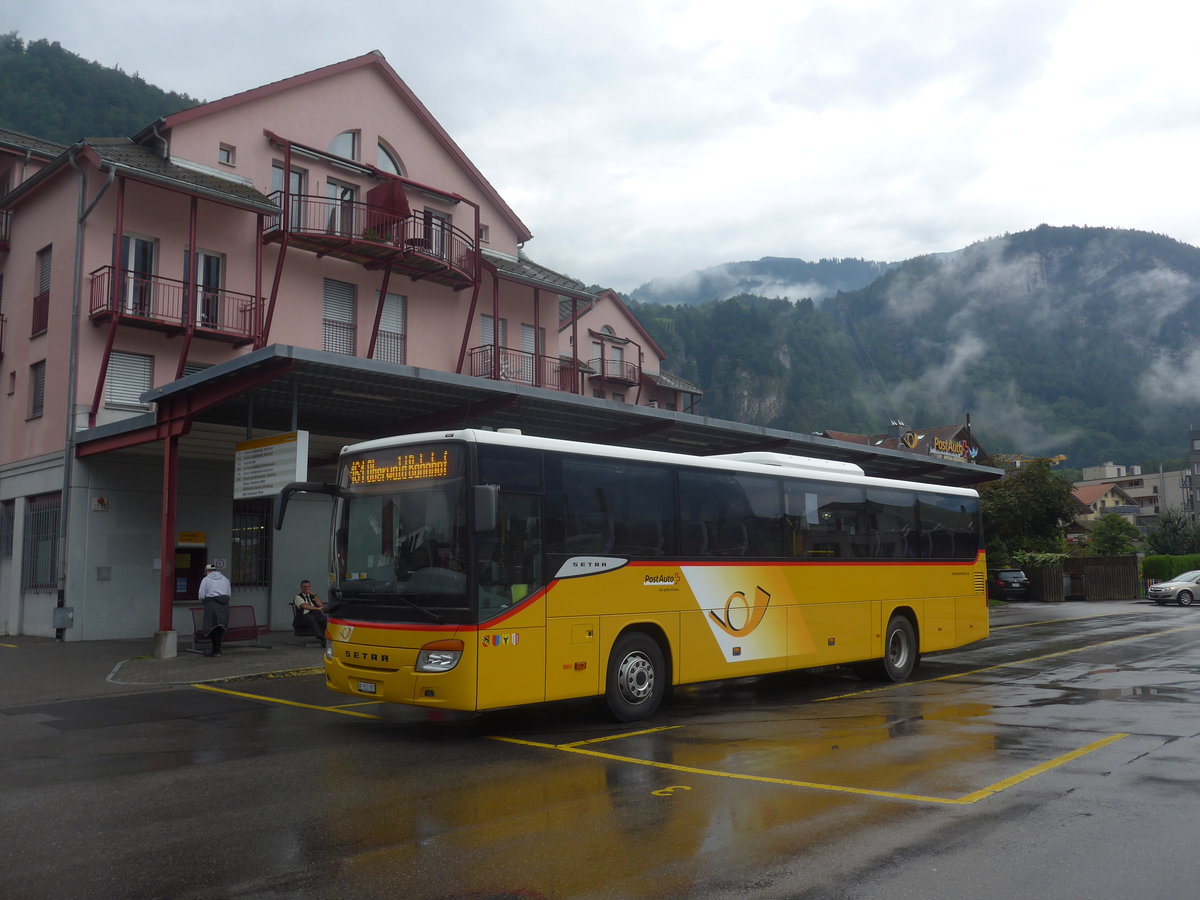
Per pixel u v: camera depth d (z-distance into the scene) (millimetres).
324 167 27312
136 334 22656
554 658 9641
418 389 16328
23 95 66625
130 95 70812
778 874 5184
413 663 9094
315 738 9766
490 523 8820
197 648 18547
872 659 13922
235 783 7672
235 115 25594
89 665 16359
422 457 9586
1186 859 5398
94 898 4996
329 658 9977
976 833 5918
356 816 6531
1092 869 5234
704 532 11547
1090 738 9180
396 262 27719
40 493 22719
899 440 74250
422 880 5164
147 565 21891
